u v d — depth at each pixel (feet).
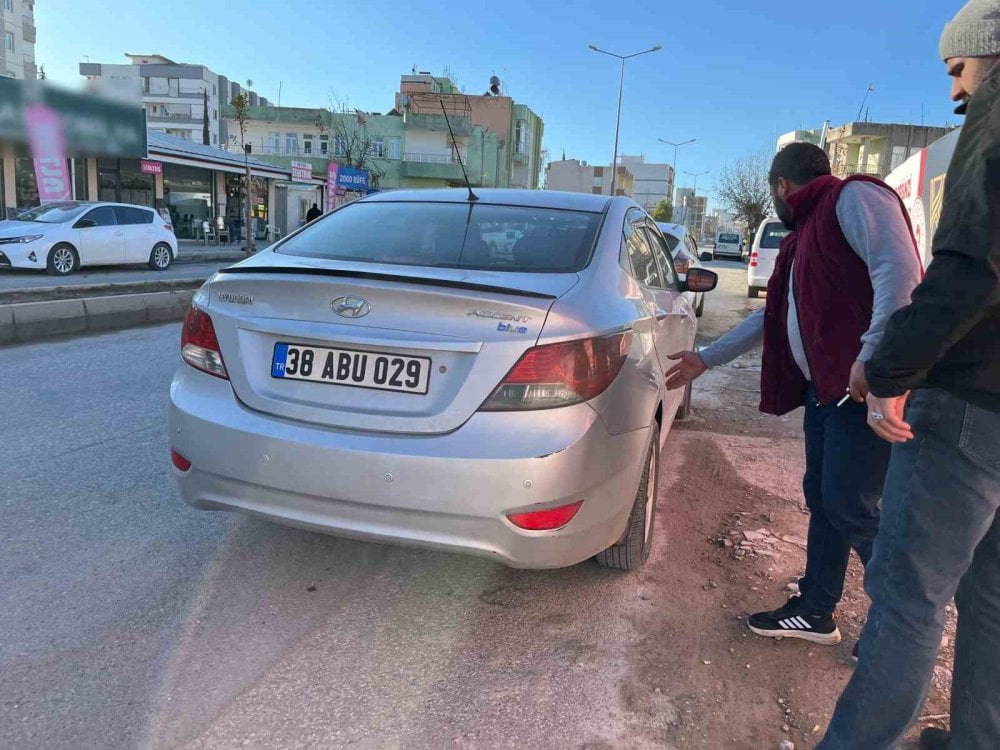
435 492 7.74
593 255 9.80
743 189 211.82
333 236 10.70
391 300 8.09
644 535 10.16
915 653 5.98
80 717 7.26
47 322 26.50
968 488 5.60
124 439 15.49
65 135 60.85
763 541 11.69
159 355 24.20
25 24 236.22
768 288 9.01
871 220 7.20
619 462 8.46
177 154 83.66
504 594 9.91
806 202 8.18
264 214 110.11
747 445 17.11
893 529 6.04
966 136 5.22
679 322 13.09
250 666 8.19
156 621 8.96
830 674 8.37
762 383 9.18
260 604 9.46
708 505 13.28
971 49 5.51
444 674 8.17
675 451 16.43
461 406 7.80
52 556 10.41
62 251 48.60
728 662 8.54
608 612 9.52
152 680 7.87
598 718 7.52
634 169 350.43
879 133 180.96
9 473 13.34
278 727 7.25
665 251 14.99
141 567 10.22
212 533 11.35
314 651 8.52
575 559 8.36
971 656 6.12
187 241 94.53
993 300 4.99
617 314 8.77
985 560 5.96
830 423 8.09
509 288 8.08
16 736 6.96
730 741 7.25
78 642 8.46
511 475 7.63
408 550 11.05
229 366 8.75
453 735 7.22
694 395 22.45
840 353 7.68
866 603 9.93
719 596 10.02
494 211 11.02
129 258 53.57
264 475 8.34
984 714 6.09
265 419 8.41
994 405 5.43
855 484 7.91
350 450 7.91
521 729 7.33
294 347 8.46
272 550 10.90
